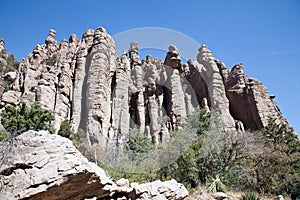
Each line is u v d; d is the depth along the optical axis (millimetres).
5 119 17672
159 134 28031
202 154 15523
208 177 14734
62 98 32281
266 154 17781
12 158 5234
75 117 30453
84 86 34281
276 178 17172
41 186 5051
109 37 40000
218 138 17953
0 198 4824
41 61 42500
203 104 36562
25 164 5148
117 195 7332
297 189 16953
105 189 6672
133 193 7730
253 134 20500
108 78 35344
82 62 37062
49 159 5352
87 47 39750
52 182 5168
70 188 5598
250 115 37406
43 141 5527
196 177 14289
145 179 11367
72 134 22969
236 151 17062
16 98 30141
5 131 15984
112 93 35438
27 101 29109
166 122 33125
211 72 39844
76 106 31781
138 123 34188
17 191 4902
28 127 17844
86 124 28312
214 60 42594
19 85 36219
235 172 16125
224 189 13141
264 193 15211
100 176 6547
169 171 13117
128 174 11297
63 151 5629
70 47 44656
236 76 41500
